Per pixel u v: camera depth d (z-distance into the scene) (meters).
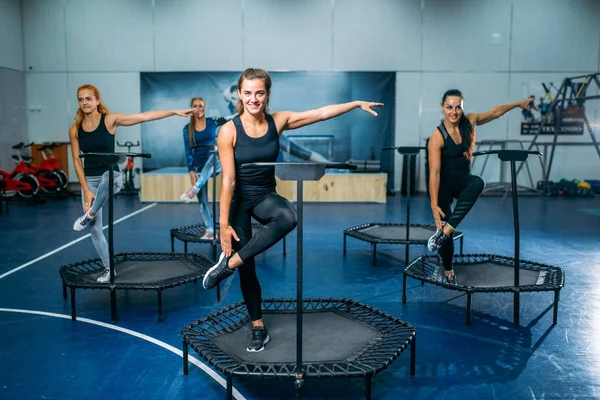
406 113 9.93
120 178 3.22
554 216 6.94
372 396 2.09
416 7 9.74
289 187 8.40
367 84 9.82
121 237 5.41
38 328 2.83
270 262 4.39
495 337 2.70
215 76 9.74
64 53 9.75
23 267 4.16
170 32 9.70
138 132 9.81
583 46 9.89
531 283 3.00
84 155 2.84
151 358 2.45
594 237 5.45
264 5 9.67
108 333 2.76
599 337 2.70
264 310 2.65
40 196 8.89
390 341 2.20
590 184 9.72
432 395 2.09
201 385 2.19
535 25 9.82
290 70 9.77
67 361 2.41
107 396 2.08
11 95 9.34
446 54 9.84
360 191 8.42
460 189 3.03
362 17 9.74
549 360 2.41
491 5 9.77
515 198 2.85
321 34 9.74
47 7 9.66
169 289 3.59
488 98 9.95
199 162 4.53
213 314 2.50
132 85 9.80
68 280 3.02
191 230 4.77
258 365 1.97
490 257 3.72
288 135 9.80
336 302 2.75
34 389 2.13
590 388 2.14
